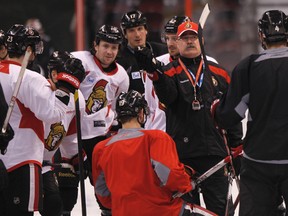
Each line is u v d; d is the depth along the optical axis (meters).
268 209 12.17
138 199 11.81
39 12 32.59
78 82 12.62
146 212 11.80
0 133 12.27
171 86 13.65
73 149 14.95
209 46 32.75
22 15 32.69
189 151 13.94
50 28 32.50
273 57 12.08
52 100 12.47
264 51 12.19
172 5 32.16
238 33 32.69
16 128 12.51
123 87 15.64
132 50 16.03
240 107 12.14
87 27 32.41
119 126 16.00
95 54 15.38
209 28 32.66
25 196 12.53
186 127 13.94
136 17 15.91
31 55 13.01
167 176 11.62
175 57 15.62
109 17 32.38
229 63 32.78
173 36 15.46
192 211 12.03
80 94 14.34
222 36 32.72
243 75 12.11
